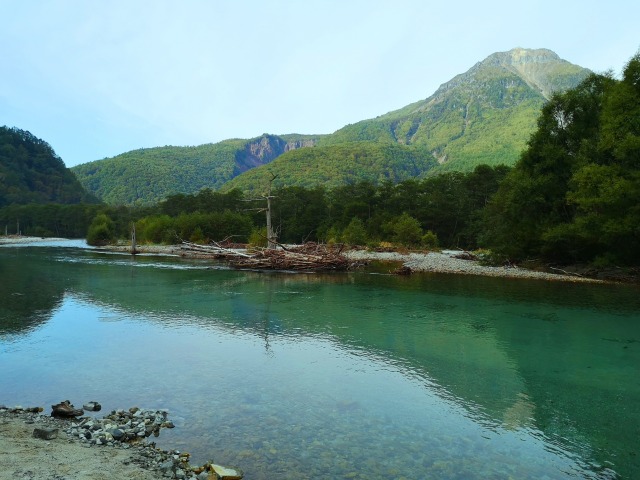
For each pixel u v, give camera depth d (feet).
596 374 34.09
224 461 20.13
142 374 32.71
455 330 47.42
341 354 38.63
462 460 20.94
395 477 19.19
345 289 76.28
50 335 44.19
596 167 85.25
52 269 108.37
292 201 328.29
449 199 261.24
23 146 616.39
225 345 41.11
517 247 110.11
